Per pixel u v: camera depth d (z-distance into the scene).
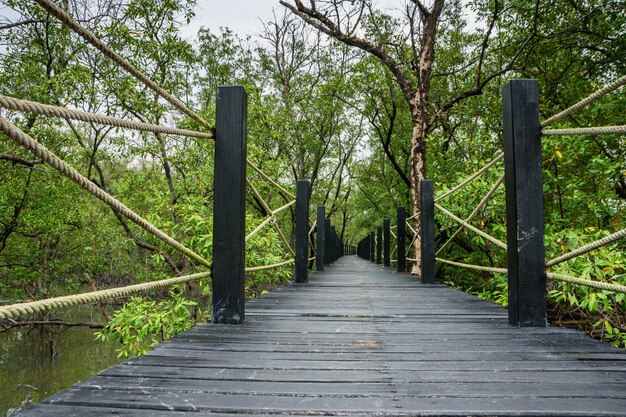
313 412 1.18
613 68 7.13
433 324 2.48
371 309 3.07
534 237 2.35
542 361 1.69
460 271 10.55
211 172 8.09
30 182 8.07
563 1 7.35
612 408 1.20
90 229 10.18
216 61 14.81
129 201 9.39
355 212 27.38
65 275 11.12
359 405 1.23
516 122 2.39
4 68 6.78
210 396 1.29
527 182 2.36
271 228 6.18
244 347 1.89
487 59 10.30
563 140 5.30
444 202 6.02
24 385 8.80
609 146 6.09
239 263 2.40
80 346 11.73
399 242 8.03
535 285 2.35
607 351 1.84
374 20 10.98
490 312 2.95
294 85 18.16
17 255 9.64
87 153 8.38
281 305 3.27
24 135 1.14
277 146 13.84
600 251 3.72
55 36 7.31
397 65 9.34
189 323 4.68
